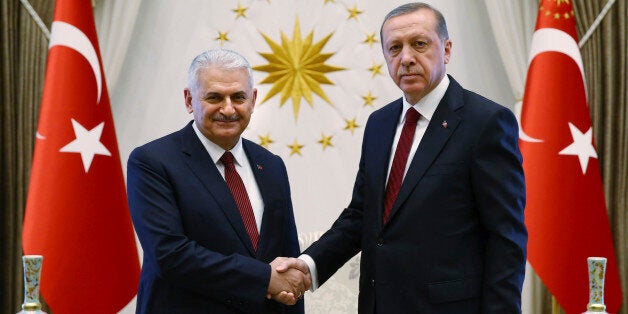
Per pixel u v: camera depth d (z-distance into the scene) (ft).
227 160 11.02
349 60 18.78
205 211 10.58
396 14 10.36
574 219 16.71
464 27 18.75
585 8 17.88
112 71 18.10
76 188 16.35
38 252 16.05
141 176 10.72
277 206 11.10
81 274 16.28
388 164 10.61
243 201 10.94
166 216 10.49
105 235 16.56
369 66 18.76
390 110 10.94
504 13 18.35
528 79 17.16
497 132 9.95
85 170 16.47
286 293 10.61
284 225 11.24
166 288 10.59
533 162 16.80
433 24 10.24
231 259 10.38
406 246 10.03
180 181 10.68
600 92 17.88
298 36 18.78
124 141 18.56
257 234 10.89
